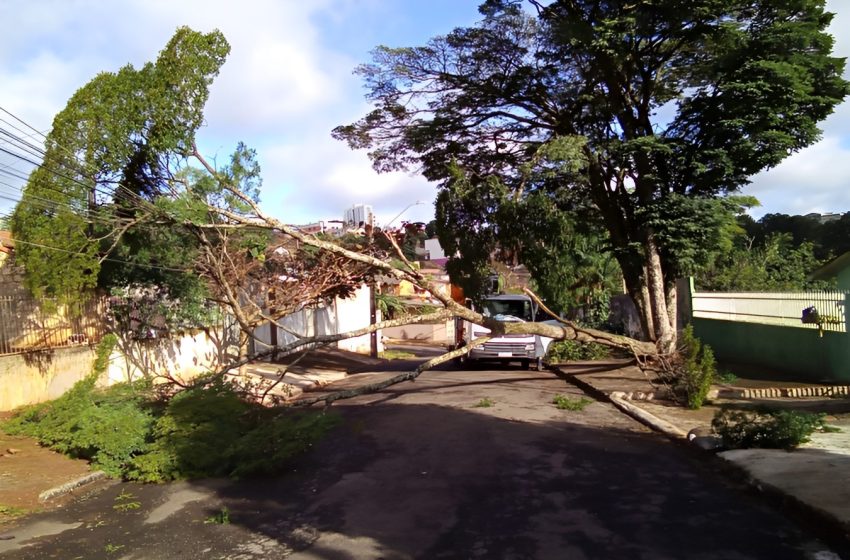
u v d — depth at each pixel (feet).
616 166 49.60
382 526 18.84
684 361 40.75
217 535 18.61
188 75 34.32
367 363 80.79
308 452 29.22
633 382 47.62
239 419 29.58
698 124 44.68
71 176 33.71
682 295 67.62
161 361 48.11
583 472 24.11
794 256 96.73
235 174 39.86
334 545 17.39
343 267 44.21
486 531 17.99
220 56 35.73
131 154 34.99
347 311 93.30
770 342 50.26
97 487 24.40
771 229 126.00
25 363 36.65
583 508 19.76
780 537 16.71
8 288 36.60
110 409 29.50
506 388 49.55
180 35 34.91
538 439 30.19
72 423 28.35
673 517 18.62
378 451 28.94
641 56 48.47
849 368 40.19
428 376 60.75
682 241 44.50
